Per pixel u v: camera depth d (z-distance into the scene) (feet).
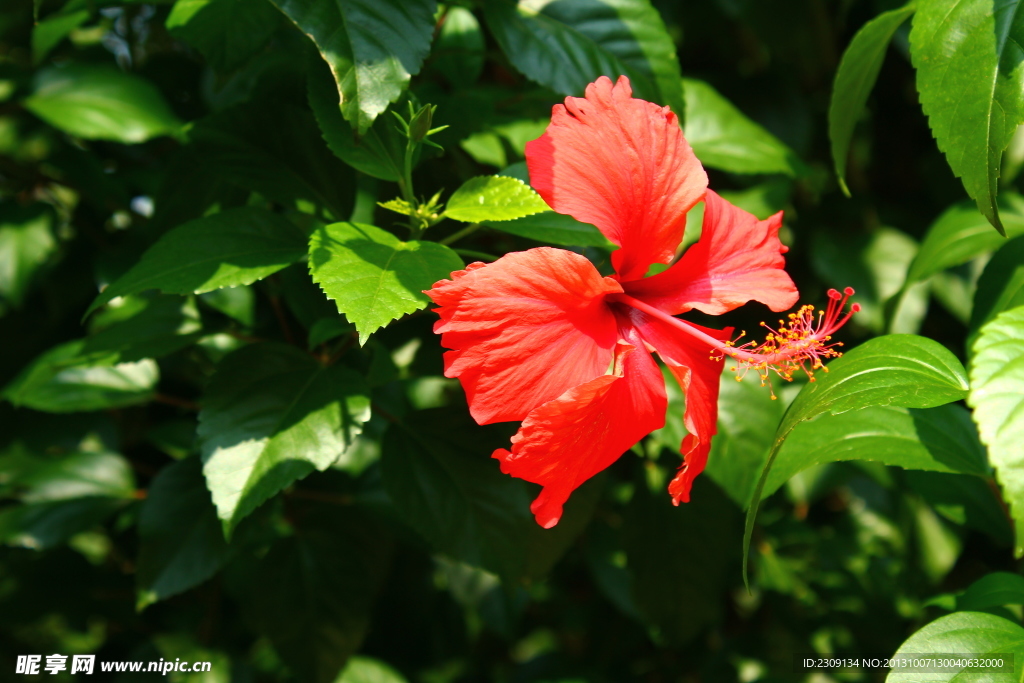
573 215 1.88
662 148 1.92
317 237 1.87
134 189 2.52
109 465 2.40
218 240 1.97
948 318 2.60
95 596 2.47
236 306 2.28
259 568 2.29
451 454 2.13
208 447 1.98
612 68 2.08
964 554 2.58
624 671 2.79
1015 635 1.87
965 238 2.17
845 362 1.93
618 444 1.90
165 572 2.15
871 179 2.97
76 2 2.16
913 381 1.88
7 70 2.41
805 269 2.77
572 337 1.87
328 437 1.98
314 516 2.32
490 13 2.08
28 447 2.46
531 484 2.15
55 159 2.41
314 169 2.09
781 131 2.73
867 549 2.68
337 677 2.28
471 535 2.10
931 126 1.94
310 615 2.28
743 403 2.15
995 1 1.91
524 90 2.24
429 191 2.14
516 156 2.25
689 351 1.97
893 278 2.53
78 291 2.48
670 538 2.34
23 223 2.41
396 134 1.98
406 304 1.83
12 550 2.43
